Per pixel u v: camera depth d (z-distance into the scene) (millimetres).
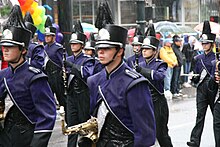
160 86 12078
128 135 6918
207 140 14789
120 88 6871
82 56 13141
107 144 6984
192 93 25516
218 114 12117
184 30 30328
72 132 7160
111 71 7016
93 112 7219
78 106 12445
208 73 13297
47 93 7719
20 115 7738
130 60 13875
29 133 7711
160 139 12375
